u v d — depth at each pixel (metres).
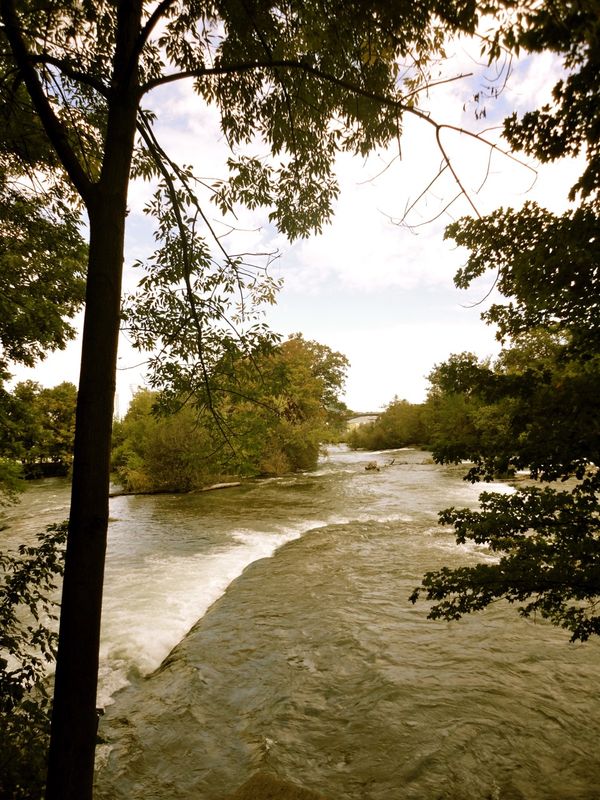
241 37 3.30
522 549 2.70
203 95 3.83
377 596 6.75
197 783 3.21
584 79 1.86
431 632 5.50
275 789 2.98
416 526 11.62
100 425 2.08
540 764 3.24
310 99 3.64
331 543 10.05
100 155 3.98
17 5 3.12
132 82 2.37
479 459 2.63
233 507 15.45
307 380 30.36
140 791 3.15
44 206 5.09
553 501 2.60
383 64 3.14
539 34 1.59
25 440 11.08
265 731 3.79
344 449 64.69
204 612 6.51
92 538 2.02
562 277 2.28
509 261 2.68
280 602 6.63
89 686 1.96
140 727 3.89
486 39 1.85
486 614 5.96
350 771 3.28
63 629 1.97
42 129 3.67
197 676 4.66
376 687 4.34
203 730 3.83
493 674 4.49
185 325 3.72
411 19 2.45
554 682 4.32
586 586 2.38
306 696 4.28
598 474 2.31
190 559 9.05
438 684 4.35
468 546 9.45
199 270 3.85
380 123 3.51
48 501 17.97
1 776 2.26
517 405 2.51
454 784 3.09
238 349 3.71
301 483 22.47
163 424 19.69
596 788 2.95
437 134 2.40
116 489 21.45
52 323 8.00
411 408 57.88
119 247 2.23
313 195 4.30
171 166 3.40
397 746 3.52
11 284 7.46
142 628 5.87
